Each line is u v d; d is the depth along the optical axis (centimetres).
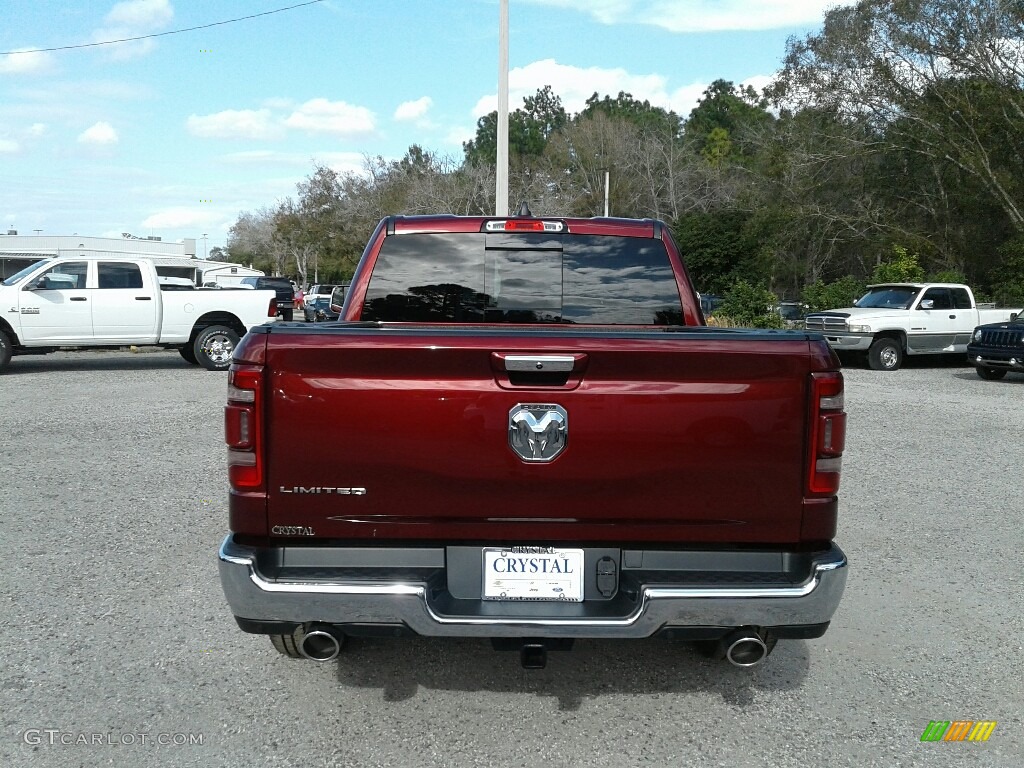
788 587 311
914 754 340
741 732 355
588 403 312
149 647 428
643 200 6397
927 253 3894
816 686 398
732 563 322
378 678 400
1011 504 727
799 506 318
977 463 891
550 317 450
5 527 627
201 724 355
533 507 315
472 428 312
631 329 354
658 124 8394
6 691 380
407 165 5678
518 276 449
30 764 322
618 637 308
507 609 314
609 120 6819
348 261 6234
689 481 315
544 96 9700
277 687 389
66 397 1295
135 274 1620
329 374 311
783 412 314
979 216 3784
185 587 511
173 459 862
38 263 1588
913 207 4134
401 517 317
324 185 6241
